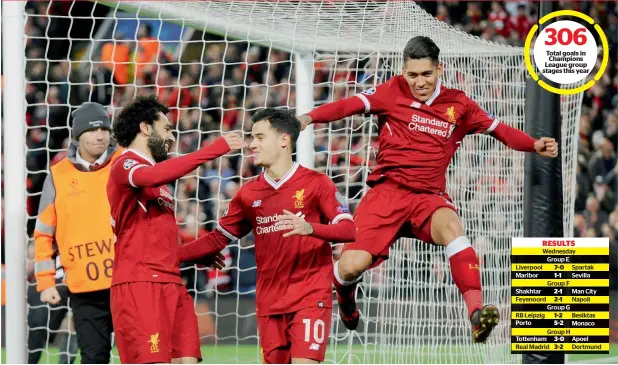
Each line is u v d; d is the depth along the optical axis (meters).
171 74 21.50
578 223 21.12
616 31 25.00
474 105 9.78
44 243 10.27
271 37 12.48
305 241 8.49
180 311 8.42
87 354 10.04
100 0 11.96
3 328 15.36
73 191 10.10
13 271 9.86
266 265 8.62
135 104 8.56
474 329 8.88
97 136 10.14
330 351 15.15
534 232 10.51
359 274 9.64
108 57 21.78
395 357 13.09
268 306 8.59
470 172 13.52
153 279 8.25
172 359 8.50
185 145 20.27
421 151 9.65
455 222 9.44
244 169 19.39
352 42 12.65
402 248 13.42
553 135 10.17
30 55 22.22
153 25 22.56
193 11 12.20
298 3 12.54
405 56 9.52
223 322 17.44
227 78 20.73
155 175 8.00
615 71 24.44
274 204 8.62
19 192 9.91
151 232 8.33
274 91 20.69
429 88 9.53
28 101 21.06
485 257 13.66
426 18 12.86
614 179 22.27
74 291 10.02
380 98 9.70
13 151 9.91
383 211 9.68
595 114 23.59
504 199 13.77
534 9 24.80
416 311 13.02
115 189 8.34
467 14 24.50
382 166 9.82
